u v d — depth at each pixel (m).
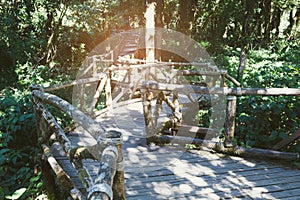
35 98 3.00
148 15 6.58
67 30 10.27
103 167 1.19
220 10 11.51
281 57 8.59
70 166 2.91
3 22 8.19
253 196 2.52
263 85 4.28
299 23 13.96
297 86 3.94
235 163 3.13
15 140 4.11
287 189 2.63
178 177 2.82
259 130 3.57
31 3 8.64
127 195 2.50
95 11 10.41
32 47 8.91
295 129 3.50
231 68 7.87
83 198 1.75
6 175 3.78
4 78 8.43
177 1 11.93
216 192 2.57
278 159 3.18
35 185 3.41
